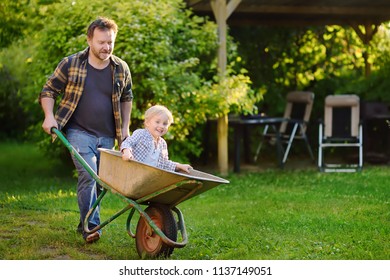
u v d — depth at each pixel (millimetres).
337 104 19906
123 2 16953
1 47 20297
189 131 19328
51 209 12859
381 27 23531
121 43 16312
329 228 11047
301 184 16438
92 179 9914
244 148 20953
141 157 9172
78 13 16766
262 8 19922
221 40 17844
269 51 23625
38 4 18938
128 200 8828
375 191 15047
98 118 9984
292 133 20094
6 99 28594
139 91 16781
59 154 19281
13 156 24422
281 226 11305
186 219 12102
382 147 21469
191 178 8258
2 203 13594
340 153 22547
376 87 21844
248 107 17984
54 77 9953
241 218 12133
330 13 20641
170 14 17203
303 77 23922
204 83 17391
